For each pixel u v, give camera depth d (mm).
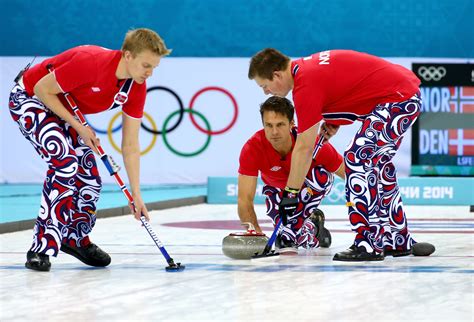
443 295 9797
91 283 10812
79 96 12047
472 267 12289
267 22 37781
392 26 37094
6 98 37094
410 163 34281
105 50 11875
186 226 20750
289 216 13352
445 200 29750
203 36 38031
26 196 30062
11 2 39031
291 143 13742
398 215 13586
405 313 8719
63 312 8836
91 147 11953
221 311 8852
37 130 11906
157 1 38250
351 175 12891
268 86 12586
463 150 34250
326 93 12422
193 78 35969
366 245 13023
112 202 27484
